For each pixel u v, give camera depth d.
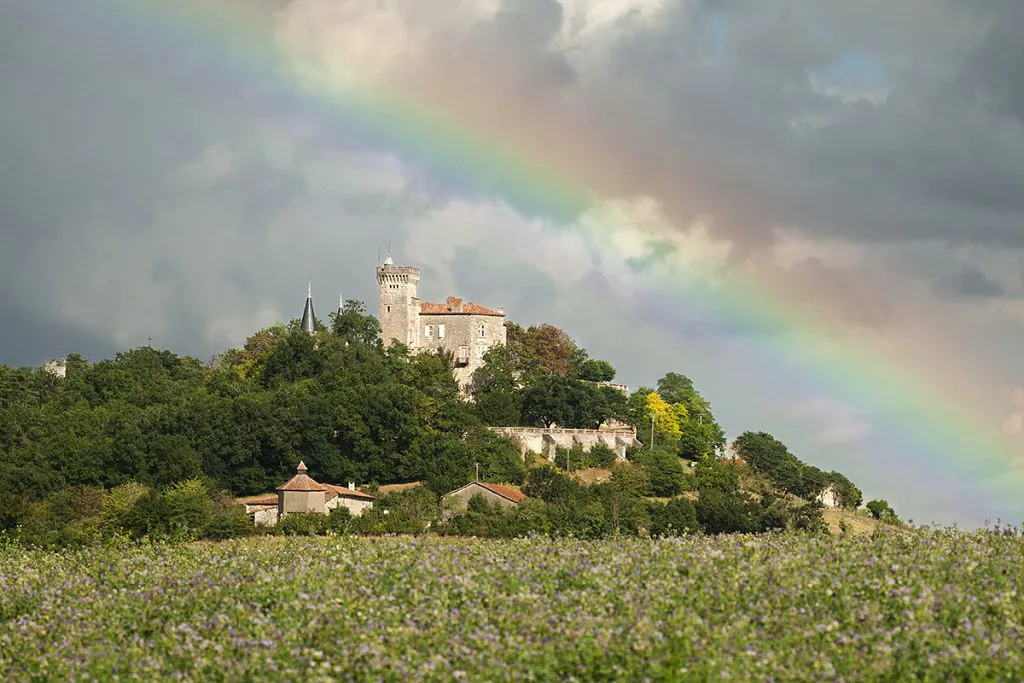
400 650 40.34
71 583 55.38
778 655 38.12
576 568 49.53
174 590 51.06
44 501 132.88
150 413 157.50
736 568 47.03
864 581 44.22
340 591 47.31
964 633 39.28
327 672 39.19
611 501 112.00
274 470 152.25
